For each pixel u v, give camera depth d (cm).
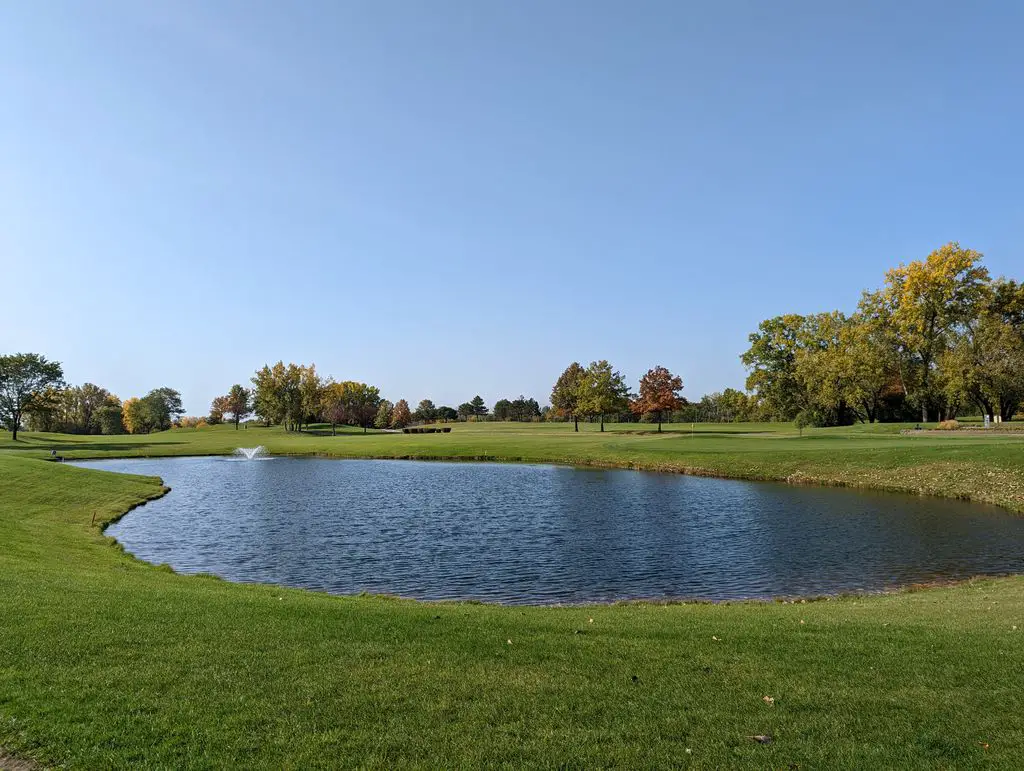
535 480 4431
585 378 9988
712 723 696
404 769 595
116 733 643
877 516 2750
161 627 991
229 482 4600
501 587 1788
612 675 840
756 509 2995
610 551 2203
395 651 922
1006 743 648
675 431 9156
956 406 6888
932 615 1220
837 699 761
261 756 612
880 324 7044
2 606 1057
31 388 8981
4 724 653
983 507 2919
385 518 2919
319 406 12519
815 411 7781
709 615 1279
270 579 1900
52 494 3184
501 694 766
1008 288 6456
